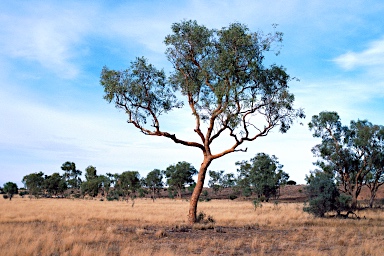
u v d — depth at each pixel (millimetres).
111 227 19188
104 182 104375
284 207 45812
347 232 19312
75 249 11867
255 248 14328
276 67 23469
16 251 11336
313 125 49656
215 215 30266
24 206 39969
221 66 21797
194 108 23875
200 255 12117
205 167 23984
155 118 23906
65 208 37562
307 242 15984
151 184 99500
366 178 50531
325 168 49250
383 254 12367
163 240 16047
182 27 23359
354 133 49156
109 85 23016
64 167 133750
